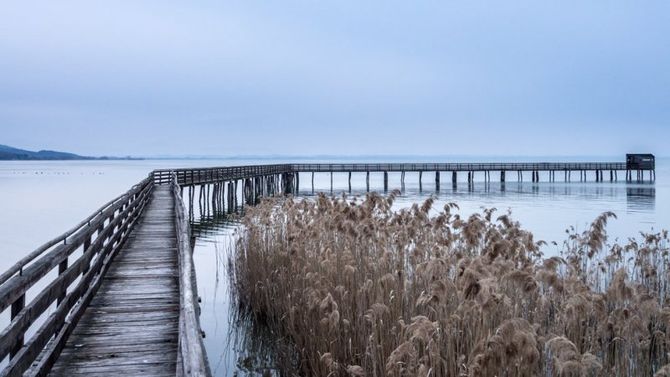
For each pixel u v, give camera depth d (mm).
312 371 8172
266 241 12336
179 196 17000
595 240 9648
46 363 5160
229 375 8719
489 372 5059
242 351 9695
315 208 12406
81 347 5949
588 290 6922
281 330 10070
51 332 5605
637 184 66250
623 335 6309
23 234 29062
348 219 9742
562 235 23594
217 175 36531
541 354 6410
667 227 26250
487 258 6848
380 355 6945
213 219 32438
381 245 9320
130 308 7371
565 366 4648
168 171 32531
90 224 8352
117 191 65688
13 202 49656
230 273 13914
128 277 9117
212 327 10922
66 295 6445
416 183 78125
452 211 33344
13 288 4539
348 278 8875
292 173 59062
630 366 6395
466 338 6219
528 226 26906
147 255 10961
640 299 6277
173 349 5906
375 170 58250
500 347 4672
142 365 5469
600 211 34312
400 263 8938
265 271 11422
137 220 16125
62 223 34125
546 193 51531
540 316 6949
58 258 5984
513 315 6457
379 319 7152
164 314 7117
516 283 5930
